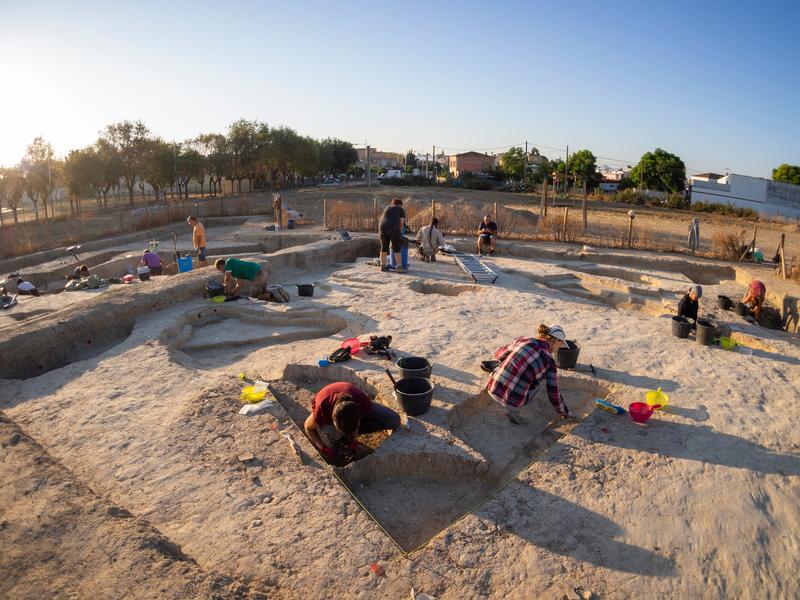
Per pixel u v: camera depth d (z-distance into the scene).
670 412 5.91
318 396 5.18
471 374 6.82
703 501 4.50
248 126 53.44
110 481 4.62
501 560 3.85
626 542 4.07
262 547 3.85
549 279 13.27
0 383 6.61
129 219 30.56
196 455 4.96
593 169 66.00
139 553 3.62
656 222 31.12
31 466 4.59
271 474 4.69
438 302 10.30
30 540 3.73
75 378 6.74
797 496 4.60
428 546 3.94
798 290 11.86
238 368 7.38
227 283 10.34
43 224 31.14
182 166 48.69
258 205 36.16
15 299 11.87
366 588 3.54
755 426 5.64
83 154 42.69
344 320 9.24
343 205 23.72
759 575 3.84
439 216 22.02
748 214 37.88
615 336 8.41
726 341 7.93
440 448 5.18
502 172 70.19
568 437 5.40
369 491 4.95
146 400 6.12
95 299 9.32
